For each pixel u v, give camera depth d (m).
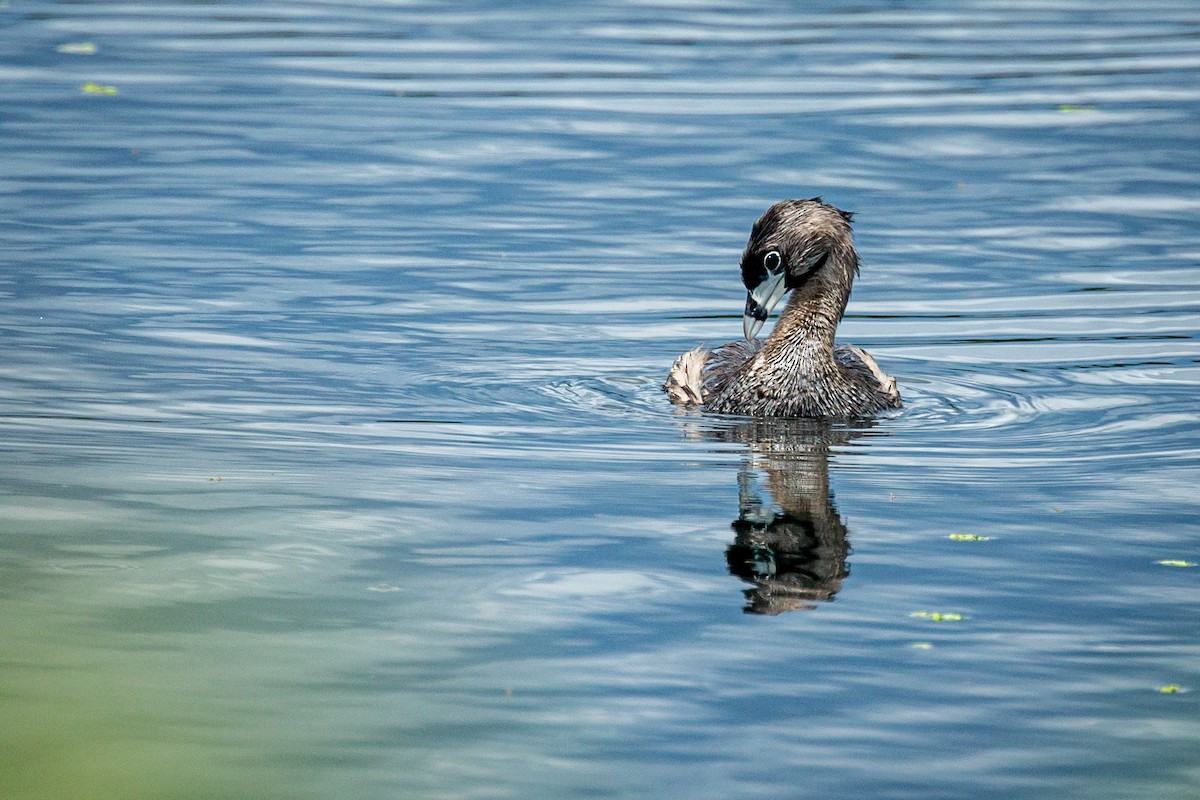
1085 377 16.25
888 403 15.40
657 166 23.84
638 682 9.07
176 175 23.05
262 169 23.44
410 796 7.74
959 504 12.31
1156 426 14.61
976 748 8.40
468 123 25.89
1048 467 13.34
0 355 16.11
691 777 8.07
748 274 15.86
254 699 8.62
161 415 14.48
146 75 28.56
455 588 10.39
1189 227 21.17
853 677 9.19
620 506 12.15
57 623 9.52
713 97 27.72
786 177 23.39
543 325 17.84
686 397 15.55
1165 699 8.95
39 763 6.41
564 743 8.35
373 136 25.16
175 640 9.35
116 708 8.30
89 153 23.97
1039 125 26.09
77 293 18.25
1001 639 9.72
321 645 9.39
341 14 34.19
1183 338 17.41
